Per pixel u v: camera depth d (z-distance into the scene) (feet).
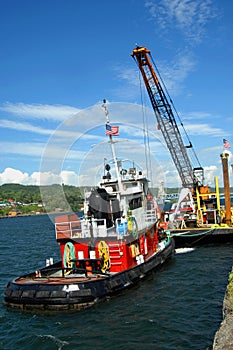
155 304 54.34
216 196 122.93
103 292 52.95
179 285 64.75
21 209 569.23
